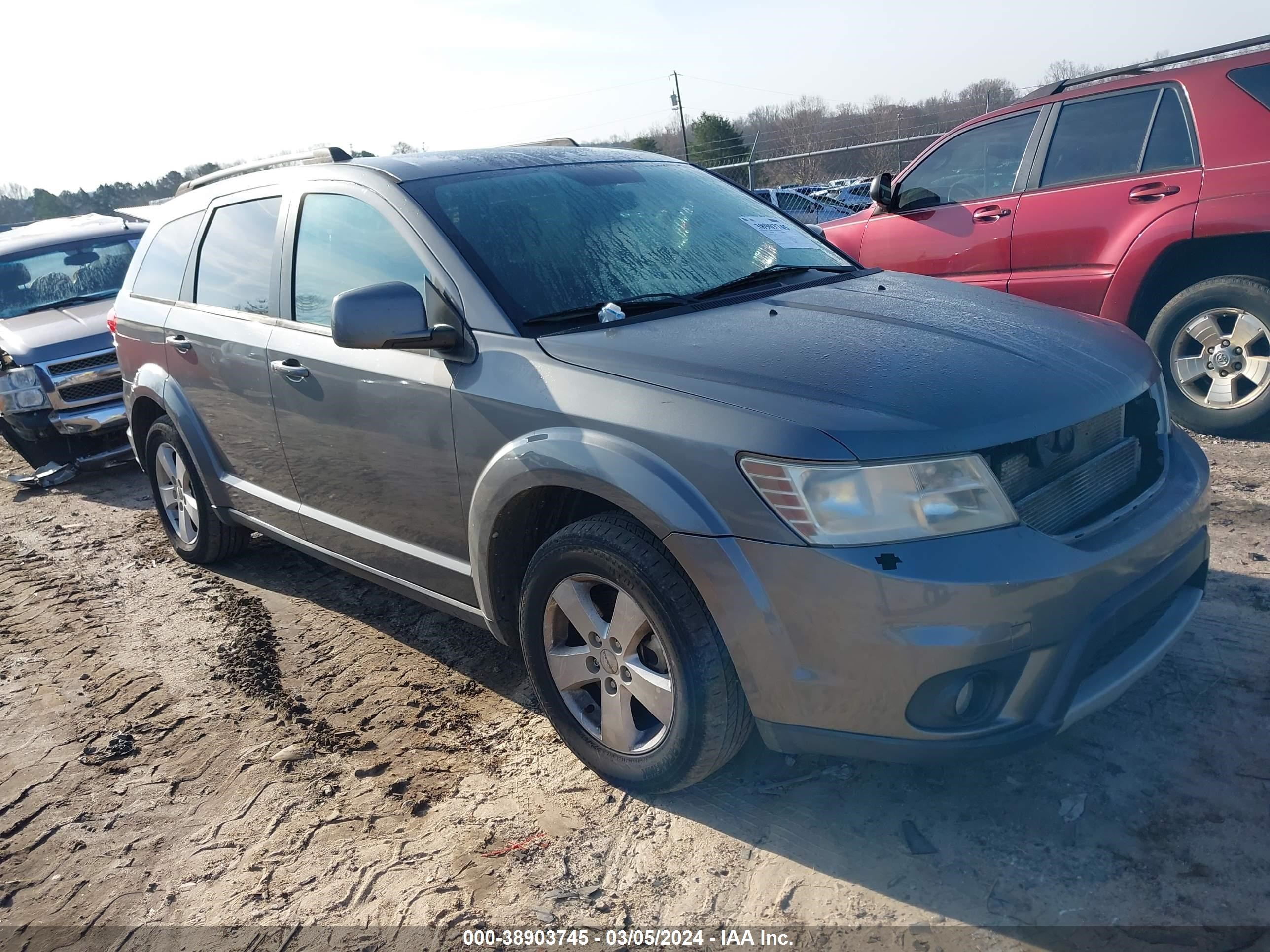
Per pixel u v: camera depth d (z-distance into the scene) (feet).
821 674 7.34
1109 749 8.83
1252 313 15.67
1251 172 15.46
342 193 11.43
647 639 8.50
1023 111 18.69
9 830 9.78
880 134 57.82
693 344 8.63
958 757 7.26
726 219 11.88
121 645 13.89
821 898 7.58
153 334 14.83
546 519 9.63
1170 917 6.97
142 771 10.57
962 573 6.91
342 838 9.05
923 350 8.33
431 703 11.28
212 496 14.67
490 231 10.23
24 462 27.07
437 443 9.85
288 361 11.71
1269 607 10.77
